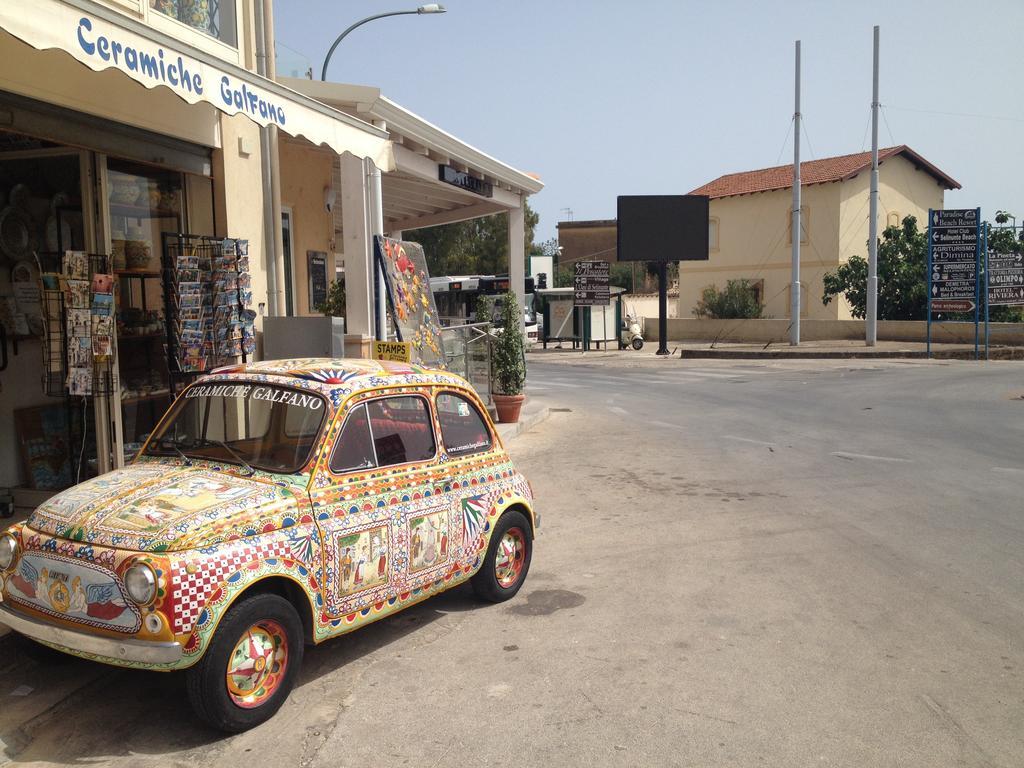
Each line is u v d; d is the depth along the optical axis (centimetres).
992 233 3322
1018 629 566
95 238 784
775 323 3891
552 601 623
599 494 984
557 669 502
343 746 410
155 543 395
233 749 408
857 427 1465
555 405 1842
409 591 516
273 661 435
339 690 474
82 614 402
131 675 493
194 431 509
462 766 392
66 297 744
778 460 1185
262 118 713
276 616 427
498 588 611
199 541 401
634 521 858
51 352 770
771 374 2470
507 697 465
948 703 458
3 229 790
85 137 761
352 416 496
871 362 2827
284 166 1280
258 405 499
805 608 606
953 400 1775
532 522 646
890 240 3734
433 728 429
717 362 3006
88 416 788
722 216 4444
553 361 3134
